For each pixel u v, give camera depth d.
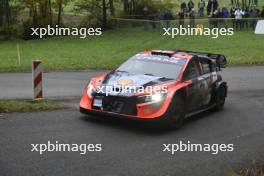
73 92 14.14
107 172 7.14
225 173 7.41
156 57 11.08
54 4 39.12
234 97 14.51
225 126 10.67
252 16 37.44
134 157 7.98
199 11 42.78
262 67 21.94
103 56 24.27
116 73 10.51
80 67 20.31
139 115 9.52
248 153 8.64
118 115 9.61
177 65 10.73
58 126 9.63
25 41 34.94
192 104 10.84
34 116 10.38
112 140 8.91
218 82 12.22
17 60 22.59
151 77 10.23
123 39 32.31
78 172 7.07
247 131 10.32
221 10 37.06
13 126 9.46
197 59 11.31
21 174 6.84
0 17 39.50
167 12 36.03
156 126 10.23
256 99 14.31
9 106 10.87
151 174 7.17
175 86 10.07
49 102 12.00
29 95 13.45
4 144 8.24
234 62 22.75
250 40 31.34
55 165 7.32
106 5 40.62
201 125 10.64
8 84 15.46
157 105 9.60
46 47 29.23
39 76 11.97
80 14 43.41
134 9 41.19
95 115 9.98
